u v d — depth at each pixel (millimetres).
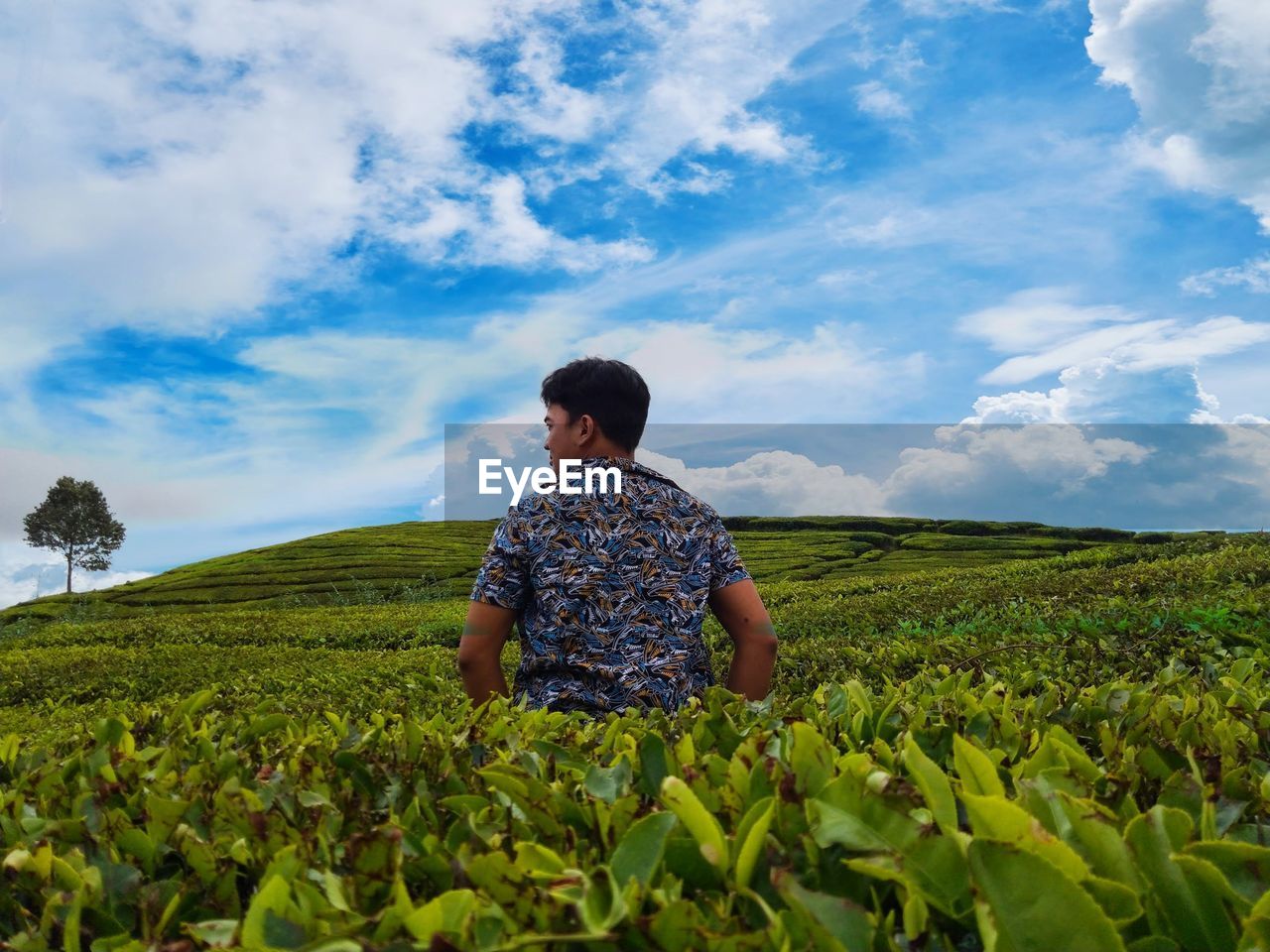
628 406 2859
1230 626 4492
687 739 1424
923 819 956
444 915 804
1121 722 1678
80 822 1248
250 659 10094
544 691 2590
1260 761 1391
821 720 1786
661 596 2643
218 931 892
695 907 782
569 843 1112
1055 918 745
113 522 54750
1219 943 810
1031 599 8383
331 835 1229
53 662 10312
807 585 15367
